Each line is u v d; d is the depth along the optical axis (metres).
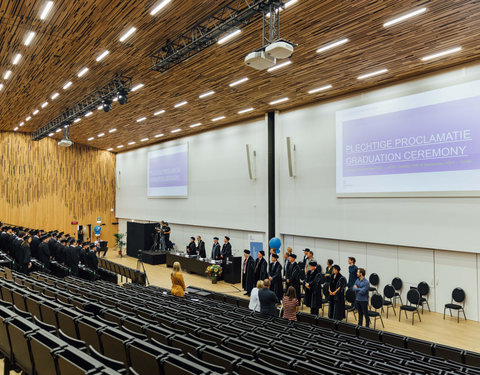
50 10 7.74
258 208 15.11
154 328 4.13
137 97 13.64
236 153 16.36
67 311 4.20
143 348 3.06
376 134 11.27
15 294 5.01
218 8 7.52
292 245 14.03
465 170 9.29
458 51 8.66
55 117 17.59
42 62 10.54
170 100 13.75
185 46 8.38
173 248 19.95
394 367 4.27
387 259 11.12
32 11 7.78
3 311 3.80
